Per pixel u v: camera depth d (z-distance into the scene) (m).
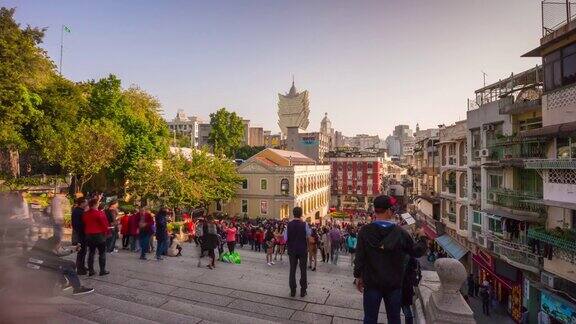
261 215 53.12
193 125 129.62
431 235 34.00
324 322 6.12
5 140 24.91
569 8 14.56
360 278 4.11
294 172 52.22
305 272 7.53
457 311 4.14
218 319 5.82
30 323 4.68
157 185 34.22
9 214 5.36
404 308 5.23
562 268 14.52
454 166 29.11
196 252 14.70
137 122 37.78
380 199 4.07
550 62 14.82
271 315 6.41
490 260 22.91
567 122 13.80
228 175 46.72
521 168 19.58
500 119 21.39
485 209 21.94
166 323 5.44
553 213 16.56
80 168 28.84
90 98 36.09
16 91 23.83
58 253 6.75
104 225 8.41
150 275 8.83
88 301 6.31
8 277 4.75
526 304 18.61
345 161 88.56
